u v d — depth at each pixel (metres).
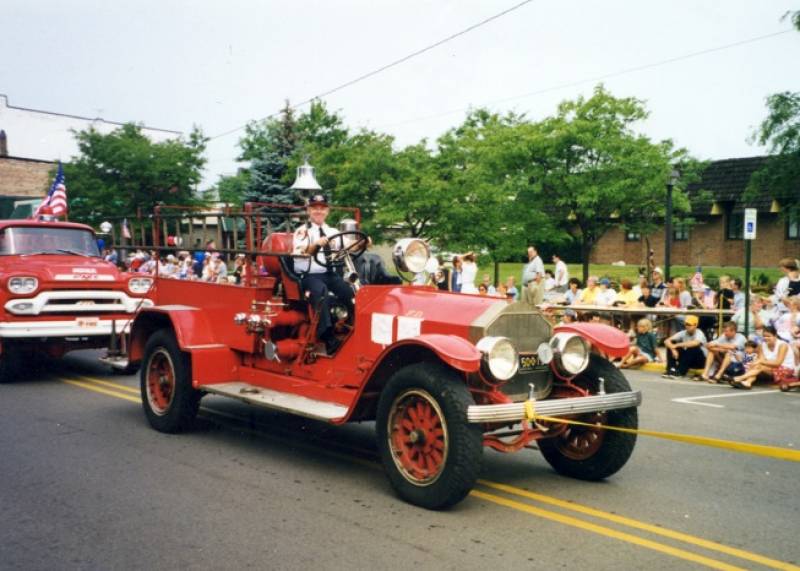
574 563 3.90
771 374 10.10
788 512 4.79
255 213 6.68
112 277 10.09
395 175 18.47
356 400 5.17
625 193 19.86
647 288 13.44
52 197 14.79
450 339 4.68
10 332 9.36
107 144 23.36
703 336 10.99
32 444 6.46
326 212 6.64
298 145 25.83
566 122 20.14
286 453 6.23
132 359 7.55
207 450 6.30
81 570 3.81
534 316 5.19
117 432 6.95
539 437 5.14
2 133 40.44
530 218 20.73
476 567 3.83
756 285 21.64
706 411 8.39
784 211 19.39
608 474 5.36
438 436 4.68
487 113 29.45
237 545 4.14
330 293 6.22
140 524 4.48
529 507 4.83
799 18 15.60
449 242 18.48
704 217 30.98
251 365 6.77
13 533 4.34
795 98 17.09
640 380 10.84
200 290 7.21
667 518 4.65
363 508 4.79
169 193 23.72
